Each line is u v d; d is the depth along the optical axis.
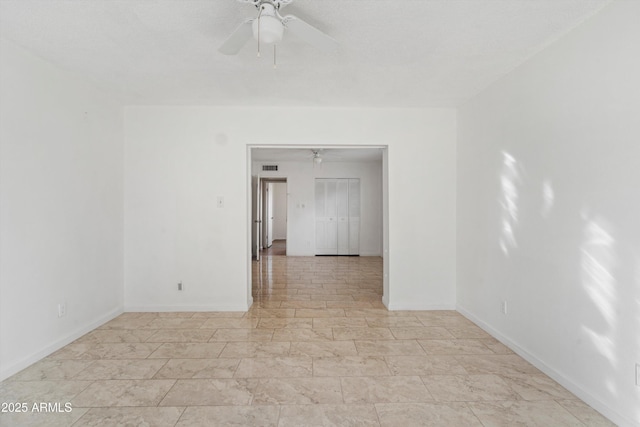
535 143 2.34
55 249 2.59
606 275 1.77
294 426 1.70
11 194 2.22
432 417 1.77
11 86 2.22
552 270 2.17
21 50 2.29
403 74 2.73
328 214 8.03
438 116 3.64
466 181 3.41
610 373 1.74
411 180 3.65
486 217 3.01
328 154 6.70
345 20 1.95
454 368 2.32
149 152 3.55
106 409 1.84
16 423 1.71
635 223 1.61
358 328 3.10
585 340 1.90
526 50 2.29
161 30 2.07
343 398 1.95
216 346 2.69
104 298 3.22
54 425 1.69
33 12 1.86
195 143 3.57
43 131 2.47
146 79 2.86
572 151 2.00
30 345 2.36
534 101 2.36
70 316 2.76
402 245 3.66
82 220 2.90
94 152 3.06
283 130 3.60
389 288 3.68
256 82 2.92
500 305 2.78
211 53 2.38
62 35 2.12
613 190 1.73
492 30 2.04
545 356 2.24
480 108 3.12
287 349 2.64
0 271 2.15
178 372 2.26
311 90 3.11
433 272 3.67
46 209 2.50
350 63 2.54
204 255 3.60
